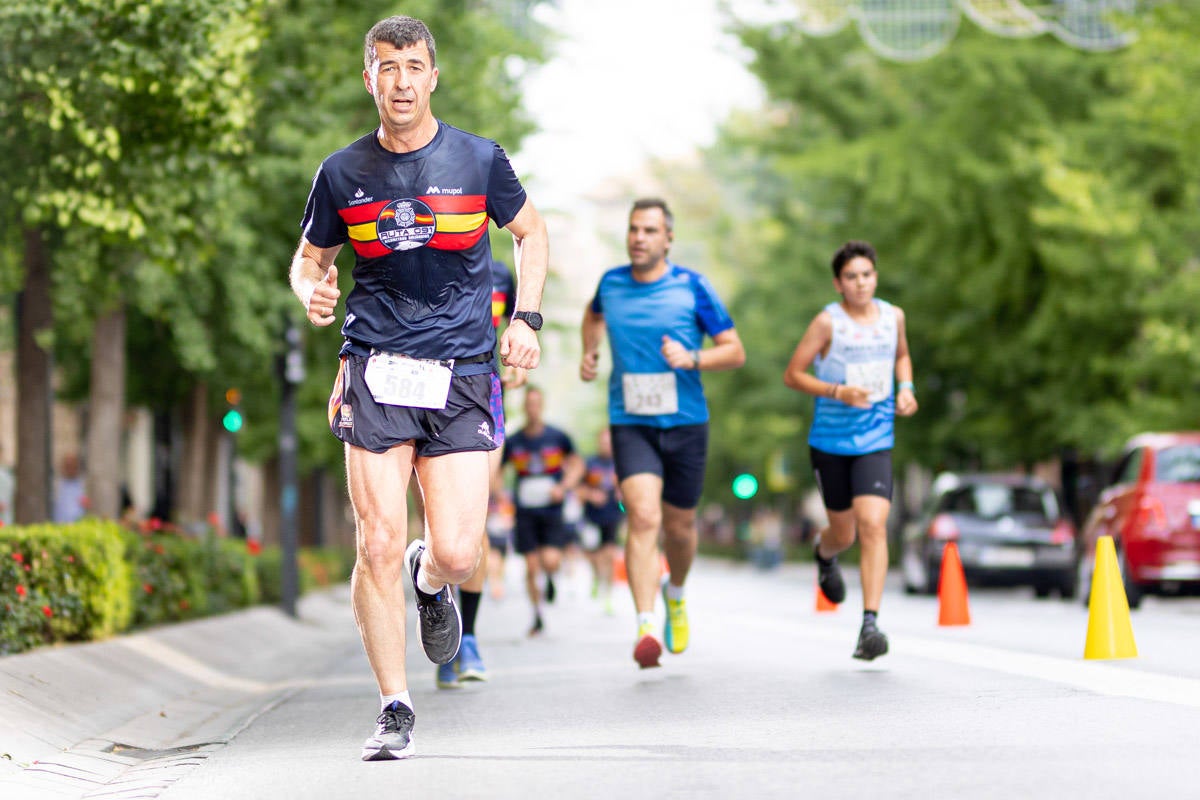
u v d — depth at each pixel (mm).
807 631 20078
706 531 111688
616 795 7492
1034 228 39125
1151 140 34438
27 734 10414
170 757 10242
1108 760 8086
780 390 60812
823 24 34969
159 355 31594
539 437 23062
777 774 7926
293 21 20844
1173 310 34406
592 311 14383
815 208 54062
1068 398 40031
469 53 28656
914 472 68312
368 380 8750
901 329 14094
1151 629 19047
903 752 8508
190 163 17109
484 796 7582
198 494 32875
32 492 19781
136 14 15141
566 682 13859
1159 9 32719
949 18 33594
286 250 25078
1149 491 26203
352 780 8297
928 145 40750
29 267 19953
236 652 20484
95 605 16172
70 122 16109
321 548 53250
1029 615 24219
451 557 8750
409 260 8805
